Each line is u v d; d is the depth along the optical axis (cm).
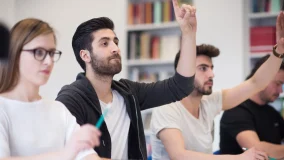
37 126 175
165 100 259
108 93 246
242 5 522
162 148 282
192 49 244
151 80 550
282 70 343
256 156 244
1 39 151
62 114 186
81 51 245
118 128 239
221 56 527
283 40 281
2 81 171
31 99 178
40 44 170
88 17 584
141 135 245
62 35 591
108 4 572
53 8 599
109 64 237
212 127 312
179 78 248
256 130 345
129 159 243
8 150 160
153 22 555
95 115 230
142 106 261
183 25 242
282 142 385
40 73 171
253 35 520
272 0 520
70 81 585
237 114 341
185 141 285
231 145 343
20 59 170
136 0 582
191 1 542
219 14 530
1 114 167
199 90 291
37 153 172
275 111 369
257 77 301
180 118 284
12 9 610
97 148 225
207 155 254
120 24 564
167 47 546
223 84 524
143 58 552
